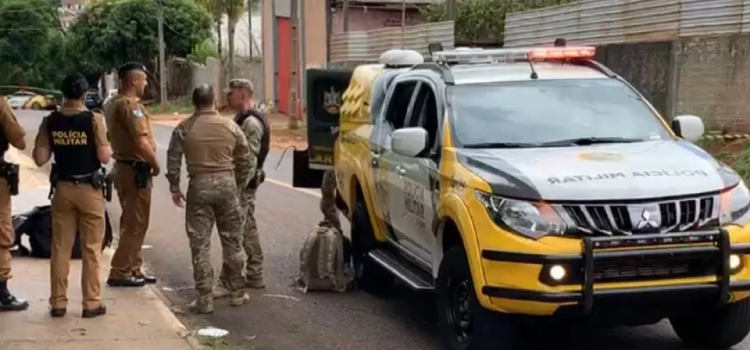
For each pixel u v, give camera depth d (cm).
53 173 751
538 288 591
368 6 3875
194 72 5938
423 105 791
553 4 3036
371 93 902
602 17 2092
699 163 647
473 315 641
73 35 6181
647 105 761
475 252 622
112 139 864
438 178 698
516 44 2509
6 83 6875
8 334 709
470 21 3198
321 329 780
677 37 1831
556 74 784
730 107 1714
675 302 615
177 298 895
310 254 919
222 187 816
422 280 753
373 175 857
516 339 639
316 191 1709
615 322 633
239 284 859
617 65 2028
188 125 813
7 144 761
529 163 641
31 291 848
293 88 3653
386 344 734
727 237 603
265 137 905
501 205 612
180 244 1188
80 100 750
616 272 599
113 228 1289
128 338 705
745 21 1661
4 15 6800
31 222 1001
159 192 1727
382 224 862
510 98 746
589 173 622
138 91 862
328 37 3831
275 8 4619
